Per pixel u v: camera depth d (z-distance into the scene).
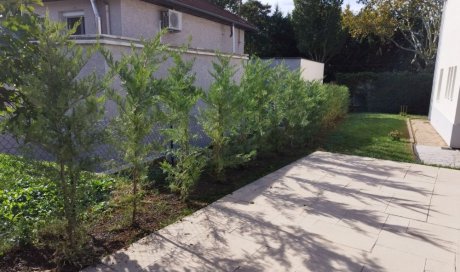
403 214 4.59
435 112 13.45
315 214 4.55
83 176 3.34
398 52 25.23
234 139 6.44
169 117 4.50
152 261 3.33
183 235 3.89
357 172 6.64
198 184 5.71
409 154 8.50
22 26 2.89
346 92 16.33
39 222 3.74
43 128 2.91
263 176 6.30
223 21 14.13
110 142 3.64
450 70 11.08
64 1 9.84
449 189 5.65
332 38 23.84
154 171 5.86
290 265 3.30
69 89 2.97
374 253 3.55
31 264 3.23
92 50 3.36
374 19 21.20
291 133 8.41
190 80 5.46
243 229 4.07
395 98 19.64
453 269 3.28
